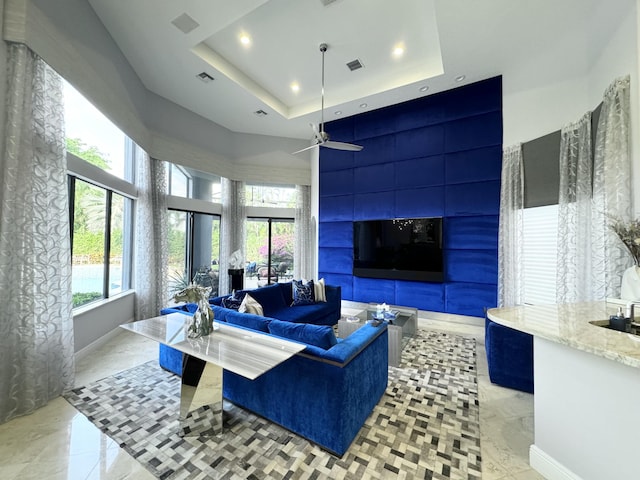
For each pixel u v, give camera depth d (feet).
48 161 7.79
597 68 9.47
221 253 20.53
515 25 10.21
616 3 8.35
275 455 5.72
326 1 10.01
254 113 17.87
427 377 9.09
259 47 12.56
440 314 15.61
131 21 10.21
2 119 6.75
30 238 7.27
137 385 8.55
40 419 6.91
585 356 4.69
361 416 6.40
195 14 9.88
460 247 15.08
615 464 4.25
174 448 5.94
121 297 13.53
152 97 15.33
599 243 8.88
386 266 17.10
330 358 5.69
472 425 6.67
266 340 6.62
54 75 7.95
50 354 7.80
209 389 6.37
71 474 5.27
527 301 12.57
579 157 10.05
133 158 14.85
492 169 14.24
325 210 19.74
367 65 13.88
